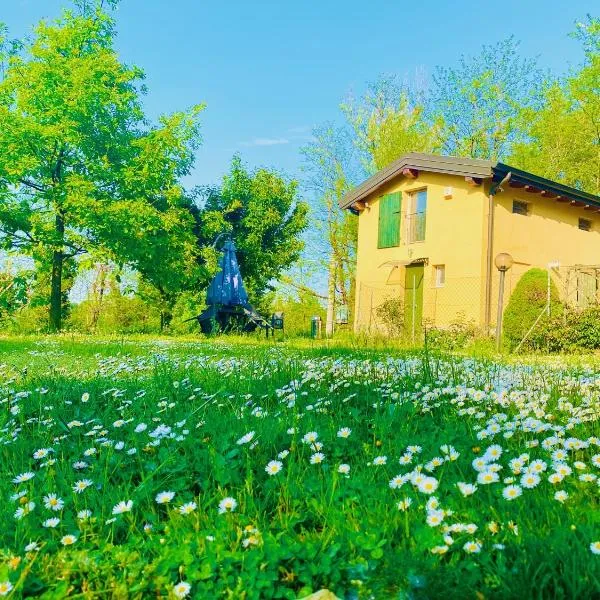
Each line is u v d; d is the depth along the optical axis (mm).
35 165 19906
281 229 29547
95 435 3305
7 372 6086
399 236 17641
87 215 19703
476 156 28234
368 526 1875
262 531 1909
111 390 4629
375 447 2807
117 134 22531
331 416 3635
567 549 1585
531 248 16391
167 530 1971
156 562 1704
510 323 13227
